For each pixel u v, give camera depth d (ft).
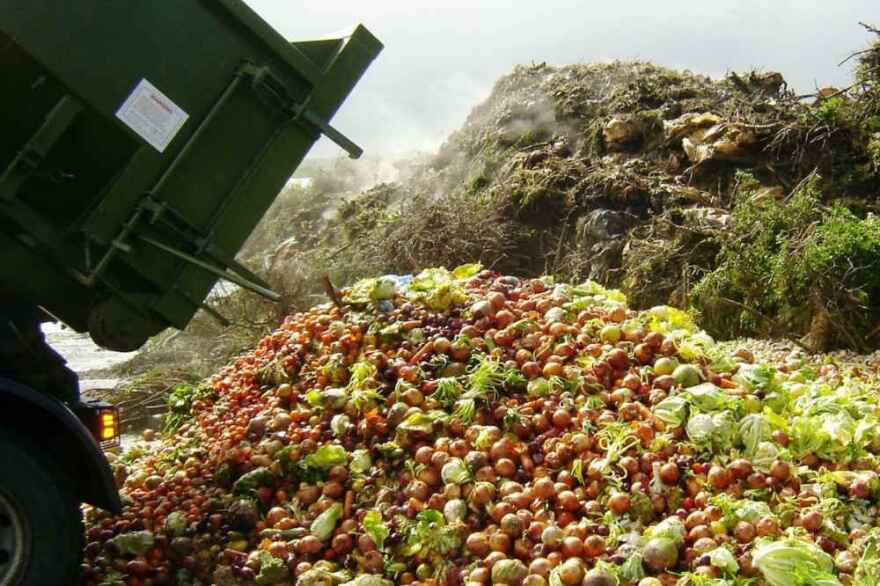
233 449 12.69
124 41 10.28
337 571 10.52
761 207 20.02
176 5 10.53
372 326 13.87
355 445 12.22
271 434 12.76
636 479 10.30
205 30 10.74
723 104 24.48
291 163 11.51
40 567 9.70
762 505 9.61
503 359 12.64
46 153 10.19
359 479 11.60
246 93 11.05
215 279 11.39
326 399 12.80
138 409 20.36
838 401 11.42
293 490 11.96
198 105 10.84
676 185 22.72
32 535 9.70
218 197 11.16
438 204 24.00
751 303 18.56
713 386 11.31
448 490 10.73
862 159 20.89
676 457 10.44
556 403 11.66
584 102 27.35
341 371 13.42
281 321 22.21
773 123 22.16
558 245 22.68
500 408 11.69
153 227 10.86
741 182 21.56
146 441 17.49
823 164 21.08
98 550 11.73
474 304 13.66
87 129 10.42
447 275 15.16
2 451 9.64
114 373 25.03
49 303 10.89
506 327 13.25
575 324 13.32
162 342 24.56
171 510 12.19
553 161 25.12
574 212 23.34
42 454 9.96
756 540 9.16
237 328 22.48
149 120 10.54
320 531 10.94
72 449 10.26
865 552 8.95
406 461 11.53
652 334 12.35
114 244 10.54
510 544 9.96
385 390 12.69
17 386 9.87
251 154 11.27
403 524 10.58
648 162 24.12
